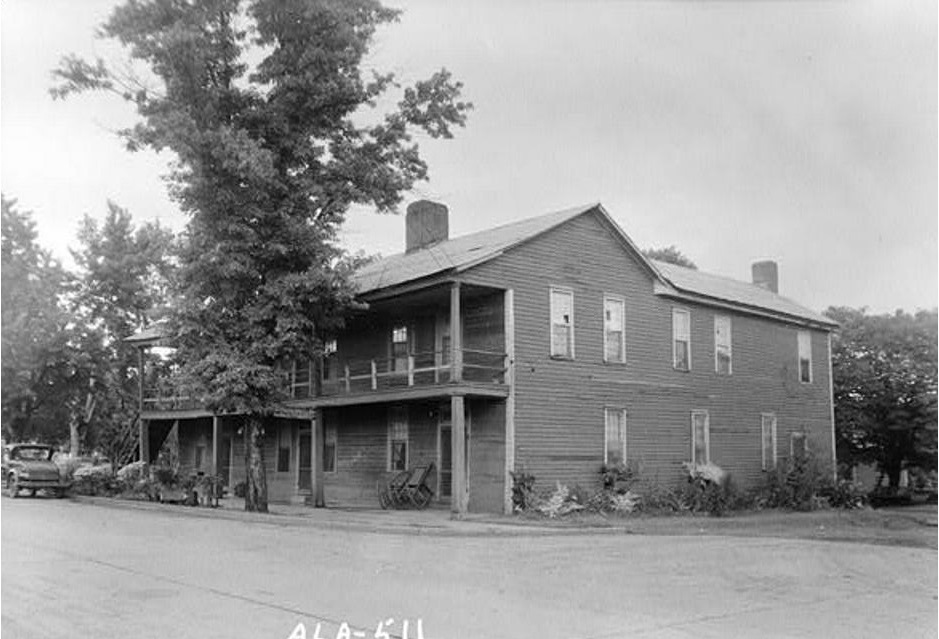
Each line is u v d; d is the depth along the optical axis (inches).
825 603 419.2
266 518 890.7
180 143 880.9
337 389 1221.7
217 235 941.8
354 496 1182.3
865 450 1769.2
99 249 1707.7
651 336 1147.9
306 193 945.5
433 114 1008.9
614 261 1112.8
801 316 1390.3
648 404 1127.6
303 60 933.8
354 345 1211.2
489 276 964.0
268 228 954.7
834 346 1755.7
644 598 426.6
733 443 1248.8
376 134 1008.9
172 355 1449.3
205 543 649.0
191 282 959.6
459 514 899.4
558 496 947.3
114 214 1734.7
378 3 965.2
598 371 1068.5
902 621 375.2
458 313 925.8
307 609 381.1
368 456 1169.4
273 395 962.1
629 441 1092.5
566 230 1058.1
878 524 975.0
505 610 385.1
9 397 1549.0
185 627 342.3
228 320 965.8
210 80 941.2
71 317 1589.6
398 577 482.9
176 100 921.5
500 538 745.0
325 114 975.6
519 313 991.0
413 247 1230.3
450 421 1051.3
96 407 1740.9
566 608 393.4
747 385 1289.4
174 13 911.0
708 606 406.0
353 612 375.2
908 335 1720.0
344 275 967.6
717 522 951.6
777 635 343.9
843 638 340.2
